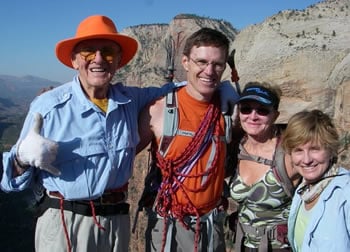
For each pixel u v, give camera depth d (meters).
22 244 18.23
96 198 1.57
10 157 1.49
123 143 1.61
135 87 1.79
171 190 1.68
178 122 1.69
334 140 1.43
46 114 1.54
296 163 1.49
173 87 1.78
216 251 1.75
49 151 1.45
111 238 1.63
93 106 1.58
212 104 1.73
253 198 1.73
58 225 1.57
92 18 1.60
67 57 1.67
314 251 1.38
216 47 1.65
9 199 21.34
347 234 1.33
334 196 1.37
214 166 1.68
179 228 1.69
